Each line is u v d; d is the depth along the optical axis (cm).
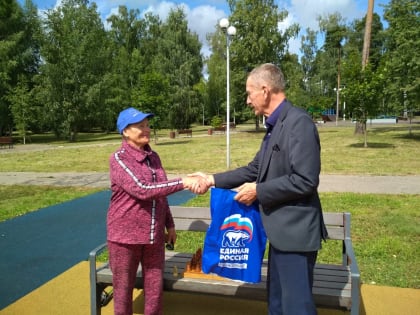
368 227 584
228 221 260
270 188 213
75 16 3391
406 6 2045
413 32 1988
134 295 368
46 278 429
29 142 3284
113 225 260
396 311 335
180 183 257
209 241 265
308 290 219
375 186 948
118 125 264
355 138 2373
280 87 229
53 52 3228
